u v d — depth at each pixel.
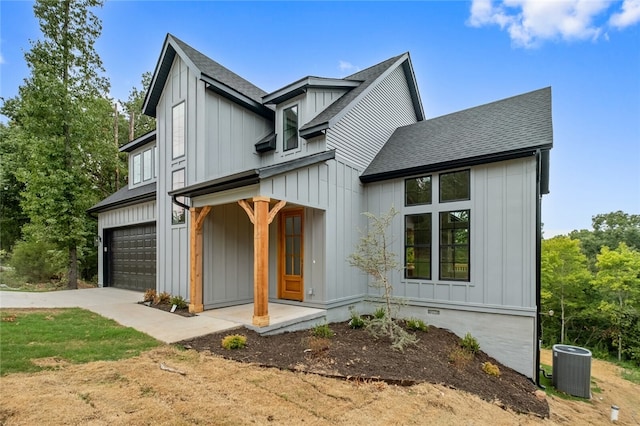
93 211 13.30
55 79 11.78
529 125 7.63
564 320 16.61
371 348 5.69
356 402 3.75
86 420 2.85
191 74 8.64
